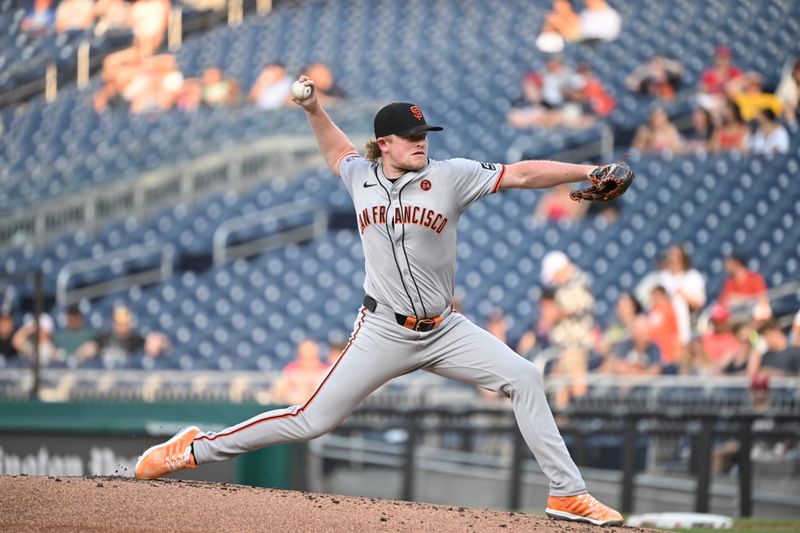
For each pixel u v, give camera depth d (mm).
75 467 25391
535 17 60688
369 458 32188
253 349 48250
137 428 24906
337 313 49594
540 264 50938
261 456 24453
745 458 29938
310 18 60781
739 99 57625
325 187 52594
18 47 60625
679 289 46812
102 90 58688
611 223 52875
